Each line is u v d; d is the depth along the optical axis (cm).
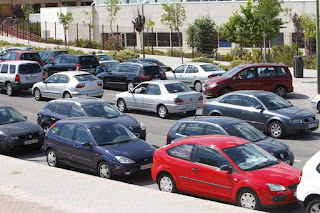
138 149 1365
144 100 2256
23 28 5656
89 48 5147
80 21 5428
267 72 2562
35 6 6894
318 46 2606
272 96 1861
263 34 3647
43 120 1861
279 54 4025
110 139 1401
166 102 2170
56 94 2591
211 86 2552
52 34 5653
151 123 2122
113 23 5284
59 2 6762
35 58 3441
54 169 1399
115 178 1332
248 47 4606
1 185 1231
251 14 4050
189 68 2928
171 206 1038
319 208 952
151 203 1063
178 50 4753
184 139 1216
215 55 4481
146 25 4956
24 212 1011
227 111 1880
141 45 5166
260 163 1115
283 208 1099
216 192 1107
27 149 1681
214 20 4728
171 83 2234
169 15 4044
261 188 1030
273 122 1772
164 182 1208
